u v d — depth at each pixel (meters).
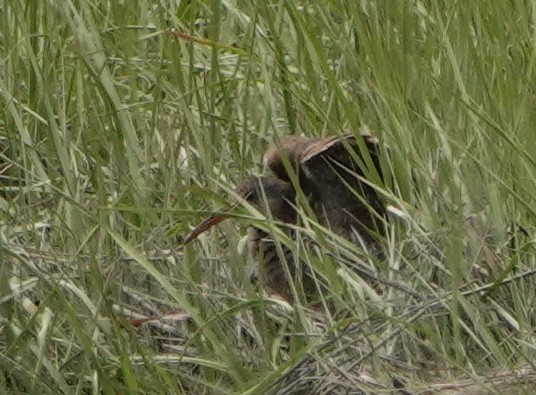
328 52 12.33
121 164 11.05
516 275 9.62
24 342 9.18
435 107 11.04
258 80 11.91
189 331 9.83
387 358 9.26
